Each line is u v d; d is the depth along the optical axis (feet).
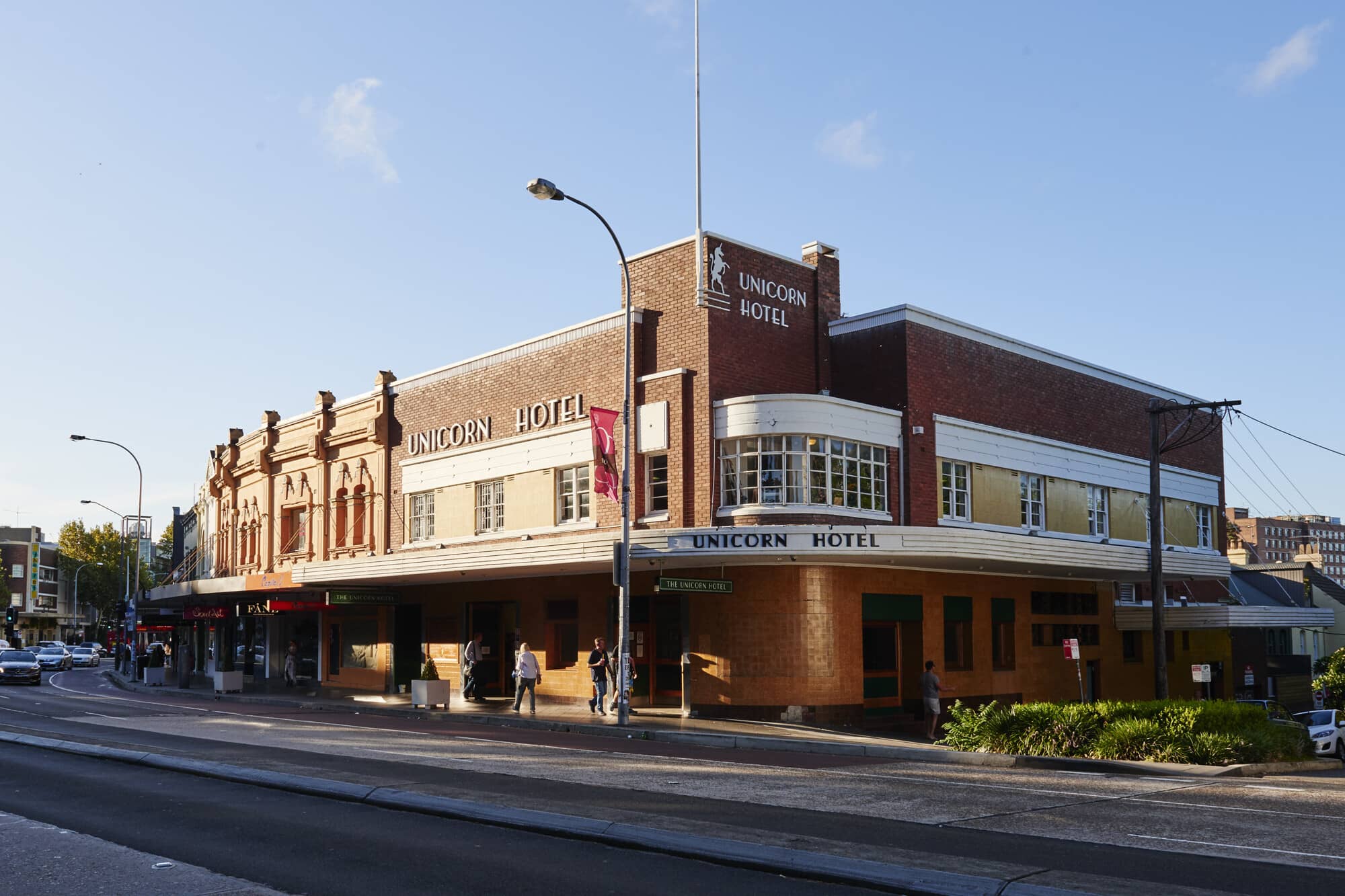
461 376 114.73
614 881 30.17
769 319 96.48
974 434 101.86
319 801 44.09
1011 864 31.04
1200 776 56.18
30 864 32.24
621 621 80.07
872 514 90.99
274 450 146.20
